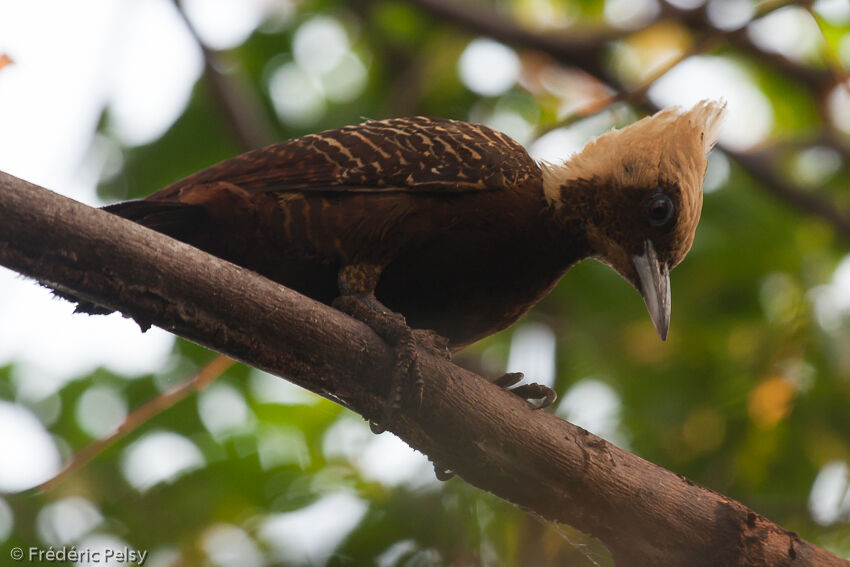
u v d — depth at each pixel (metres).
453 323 9.74
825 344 12.37
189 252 7.17
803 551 8.20
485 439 7.88
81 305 8.09
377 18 16.20
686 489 8.21
